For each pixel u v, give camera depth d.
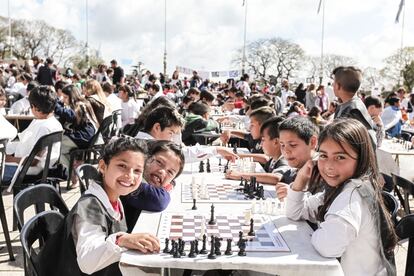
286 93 18.58
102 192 2.06
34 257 2.03
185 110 9.23
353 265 1.91
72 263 1.89
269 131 3.61
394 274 1.99
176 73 20.20
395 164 5.32
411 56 30.89
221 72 28.72
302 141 2.88
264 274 2.13
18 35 42.59
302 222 2.26
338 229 1.81
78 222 1.91
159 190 2.50
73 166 5.87
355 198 1.91
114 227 2.04
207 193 2.74
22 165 4.01
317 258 1.77
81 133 5.86
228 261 1.72
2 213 3.55
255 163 3.83
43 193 2.43
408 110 13.73
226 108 12.07
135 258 1.74
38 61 17.67
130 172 2.12
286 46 36.09
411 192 2.94
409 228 2.11
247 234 2.03
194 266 1.71
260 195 2.77
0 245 3.83
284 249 1.85
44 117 4.50
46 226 2.11
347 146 1.98
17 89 11.70
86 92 7.66
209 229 2.12
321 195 2.32
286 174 3.28
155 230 2.12
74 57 41.41
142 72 24.08
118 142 2.16
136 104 9.55
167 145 2.83
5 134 3.93
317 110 7.29
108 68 15.77
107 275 2.05
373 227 1.92
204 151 4.04
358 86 4.08
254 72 36.16
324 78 27.53
